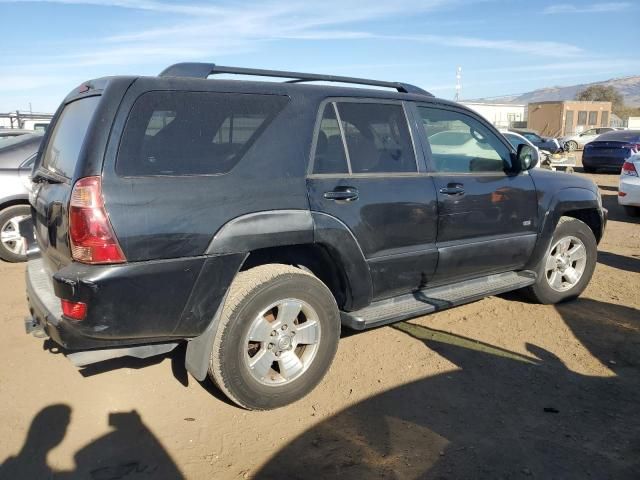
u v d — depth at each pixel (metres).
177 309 3.20
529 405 3.70
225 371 3.37
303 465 3.06
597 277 6.66
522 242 4.98
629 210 10.84
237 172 3.39
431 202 4.25
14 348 4.49
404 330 4.91
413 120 4.35
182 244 3.15
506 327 5.02
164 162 3.17
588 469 3.04
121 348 3.31
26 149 7.03
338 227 3.73
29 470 2.99
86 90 3.65
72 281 2.94
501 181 4.78
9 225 6.95
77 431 3.36
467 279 4.80
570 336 4.84
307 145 3.71
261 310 3.44
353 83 4.27
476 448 3.21
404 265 4.16
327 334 3.74
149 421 3.48
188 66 3.56
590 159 19.81
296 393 3.66
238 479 2.94
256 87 3.63
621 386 3.97
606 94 89.81
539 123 51.03
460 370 4.17
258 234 3.39
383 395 3.80
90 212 2.95
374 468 3.03
